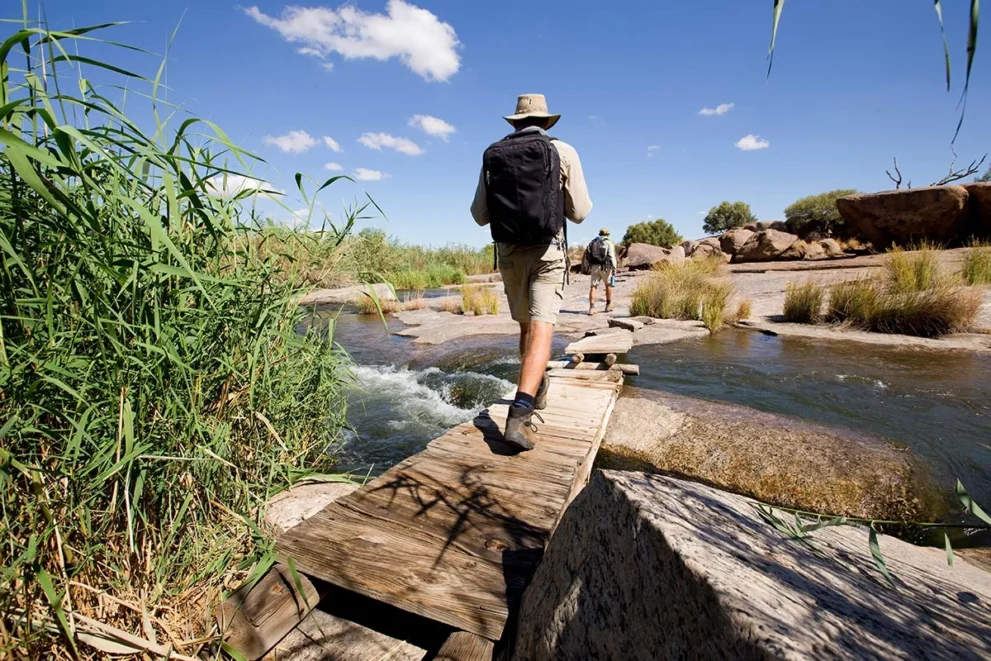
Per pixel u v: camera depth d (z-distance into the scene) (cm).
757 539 97
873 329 713
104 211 174
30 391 145
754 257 1989
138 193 191
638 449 361
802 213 2422
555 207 271
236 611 159
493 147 277
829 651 60
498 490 234
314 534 196
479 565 178
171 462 183
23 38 122
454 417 477
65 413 163
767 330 754
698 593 76
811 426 362
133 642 136
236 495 216
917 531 257
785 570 84
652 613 86
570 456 277
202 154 222
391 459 372
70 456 159
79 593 150
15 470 151
